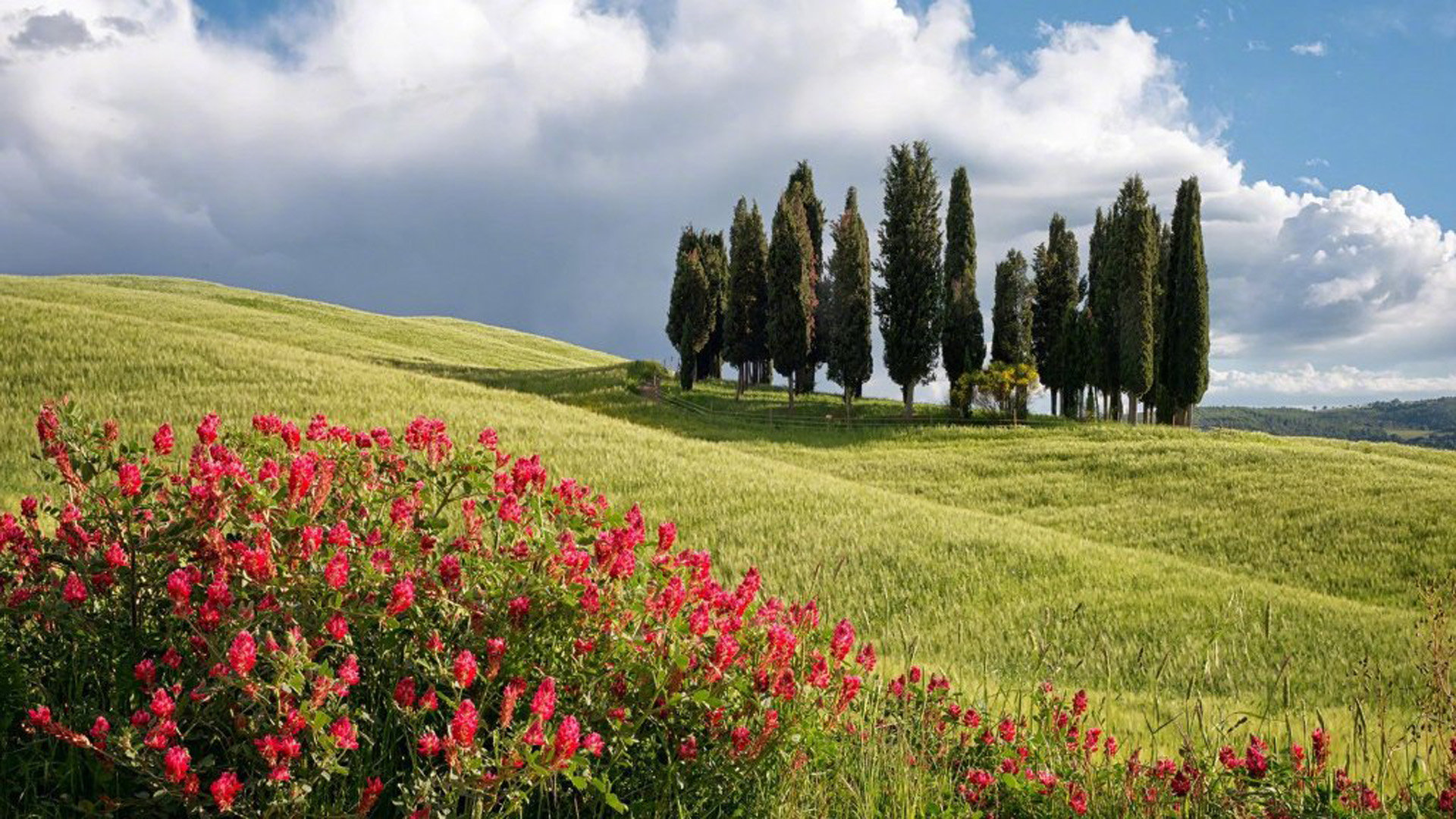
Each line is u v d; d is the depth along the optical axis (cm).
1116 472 3253
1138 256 5053
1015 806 482
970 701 632
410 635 386
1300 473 3053
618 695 393
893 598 1498
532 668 387
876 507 2211
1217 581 1761
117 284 8356
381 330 7488
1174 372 5209
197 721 313
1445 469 3294
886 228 4984
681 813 367
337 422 2372
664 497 2102
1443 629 496
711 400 5594
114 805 300
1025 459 3584
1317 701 1015
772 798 409
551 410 3309
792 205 6047
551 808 379
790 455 3875
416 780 313
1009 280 5741
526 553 413
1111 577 1730
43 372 2573
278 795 290
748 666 441
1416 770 474
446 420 2652
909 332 4966
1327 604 1605
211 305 6525
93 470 389
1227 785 448
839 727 483
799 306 5197
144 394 2478
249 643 291
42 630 381
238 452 460
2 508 1150
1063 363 5650
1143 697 917
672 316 5991
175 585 323
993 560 1786
